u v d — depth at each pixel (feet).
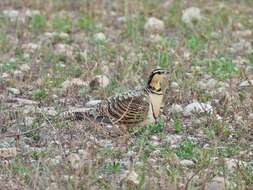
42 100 54.60
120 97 47.01
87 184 38.45
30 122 49.06
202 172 40.83
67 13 78.64
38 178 38.99
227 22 76.74
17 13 76.79
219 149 46.06
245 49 69.21
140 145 44.73
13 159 43.21
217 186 39.86
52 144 45.55
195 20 76.54
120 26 75.46
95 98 55.57
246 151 45.98
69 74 60.34
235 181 40.68
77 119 48.08
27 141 46.57
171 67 61.52
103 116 47.24
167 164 42.73
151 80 47.21
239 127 49.88
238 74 60.70
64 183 38.63
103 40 69.62
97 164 40.93
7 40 68.39
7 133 47.47
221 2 84.33
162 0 84.23
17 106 53.01
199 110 52.26
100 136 47.24
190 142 46.32
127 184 39.45
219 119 50.29
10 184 39.37
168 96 55.36
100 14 78.64
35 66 61.72
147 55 64.59
